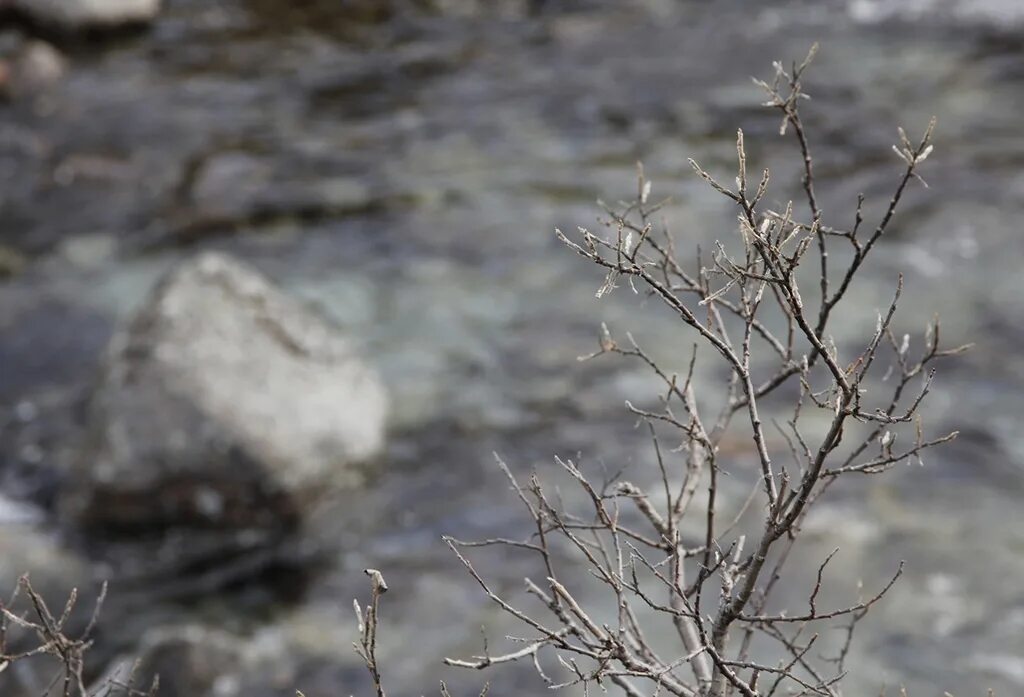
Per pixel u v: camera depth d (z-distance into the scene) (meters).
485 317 14.61
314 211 17.59
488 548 10.55
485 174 18.36
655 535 10.18
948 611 9.41
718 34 22.75
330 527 11.23
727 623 3.65
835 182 17.19
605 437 11.98
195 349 11.88
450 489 11.49
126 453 11.34
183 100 21.55
